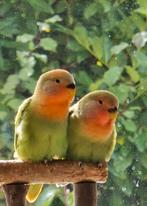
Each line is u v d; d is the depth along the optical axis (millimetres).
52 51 4152
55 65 4156
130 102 4125
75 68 4168
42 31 4168
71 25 4180
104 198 4121
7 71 4141
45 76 3734
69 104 3738
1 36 4148
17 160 3684
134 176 4133
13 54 4145
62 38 4176
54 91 3723
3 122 4105
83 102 3744
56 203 4137
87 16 4141
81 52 4160
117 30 4172
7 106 4102
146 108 4133
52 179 3645
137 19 4156
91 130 3736
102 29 4160
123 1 4184
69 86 3721
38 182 3645
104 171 3660
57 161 3650
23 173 3631
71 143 3750
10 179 3627
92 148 3750
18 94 4117
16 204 3629
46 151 3746
